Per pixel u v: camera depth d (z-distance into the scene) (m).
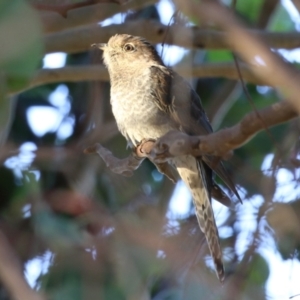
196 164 10.98
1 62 4.59
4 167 11.43
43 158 10.41
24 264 9.57
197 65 11.04
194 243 8.21
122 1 8.79
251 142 12.86
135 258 8.77
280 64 3.60
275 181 7.82
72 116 13.34
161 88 11.55
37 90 13.60
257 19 9.85
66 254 9.30
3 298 9.73
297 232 8.09
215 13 3.59
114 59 12.12
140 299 8.81
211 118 13.48
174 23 5.41
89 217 9.65
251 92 14.19
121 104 11.90
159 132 11.60
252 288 8.68
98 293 8.89
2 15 4.60
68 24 10.84
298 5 4.00
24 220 10.40
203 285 8.43
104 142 12.20
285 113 5.20
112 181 11.27
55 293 8.98
